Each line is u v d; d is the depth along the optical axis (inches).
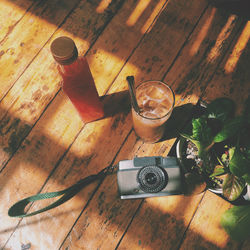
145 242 37.6
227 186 30.3
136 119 32.5
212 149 33.9
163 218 38.2
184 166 35.5
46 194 36.0
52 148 40.8
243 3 44.8
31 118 41.8
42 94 42.5
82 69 28.6
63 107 42.1
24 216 35.6
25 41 44.2
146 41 44.0
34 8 45.3
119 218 38.3
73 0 45.6
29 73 43.2
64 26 44.7
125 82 42.9
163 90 32.6
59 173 40.0
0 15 45.1
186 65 43.1
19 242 37.8
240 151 28.5
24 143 40.9
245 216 30.8
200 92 42.1
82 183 37.9
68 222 38.3
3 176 39.9
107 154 40.6
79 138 41.1
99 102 36.4
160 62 43.3
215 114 31.5
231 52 43.3
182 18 44.9
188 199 38.6
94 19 44.9
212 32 44.2
